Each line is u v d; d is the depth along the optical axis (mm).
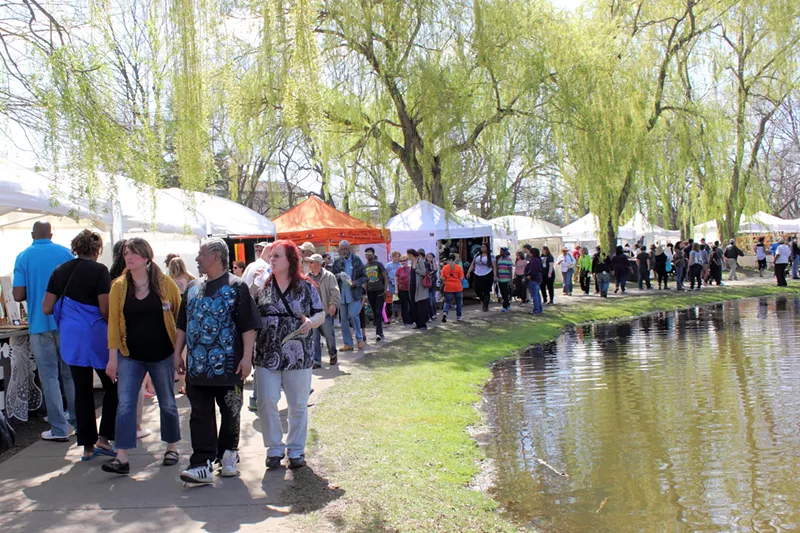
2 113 6152
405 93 19547
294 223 18297
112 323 5102
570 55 20078
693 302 22188
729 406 7945
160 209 9812
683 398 8461
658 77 26250
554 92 19844
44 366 6184
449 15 18750
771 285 27844
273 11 10836
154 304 5172
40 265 6121
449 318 18438
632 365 11078
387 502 4633
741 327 15766
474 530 4297
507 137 19938
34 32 6332
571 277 25812
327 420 6914
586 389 9211
